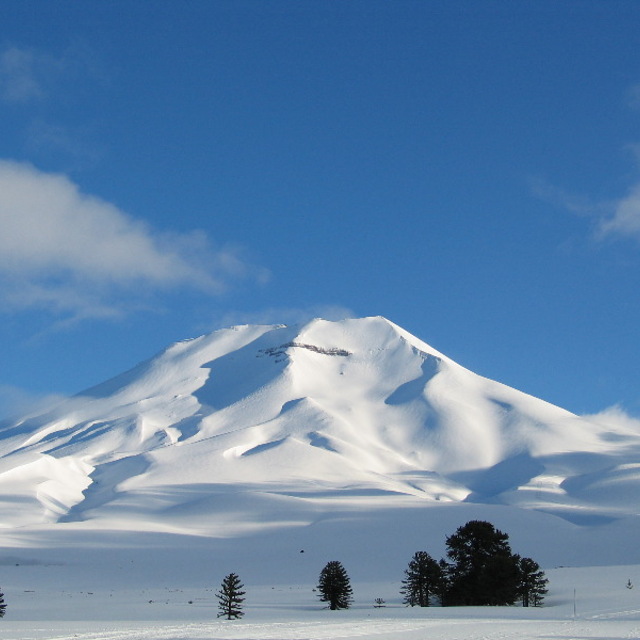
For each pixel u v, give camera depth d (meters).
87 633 67.00
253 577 159.12
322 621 81.81
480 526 111.06
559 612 91.06
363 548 178.50
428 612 95.50
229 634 64.00
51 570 164.62
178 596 128.25
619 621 78.25
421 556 111.62
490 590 106.38
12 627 77.25
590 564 163.75
